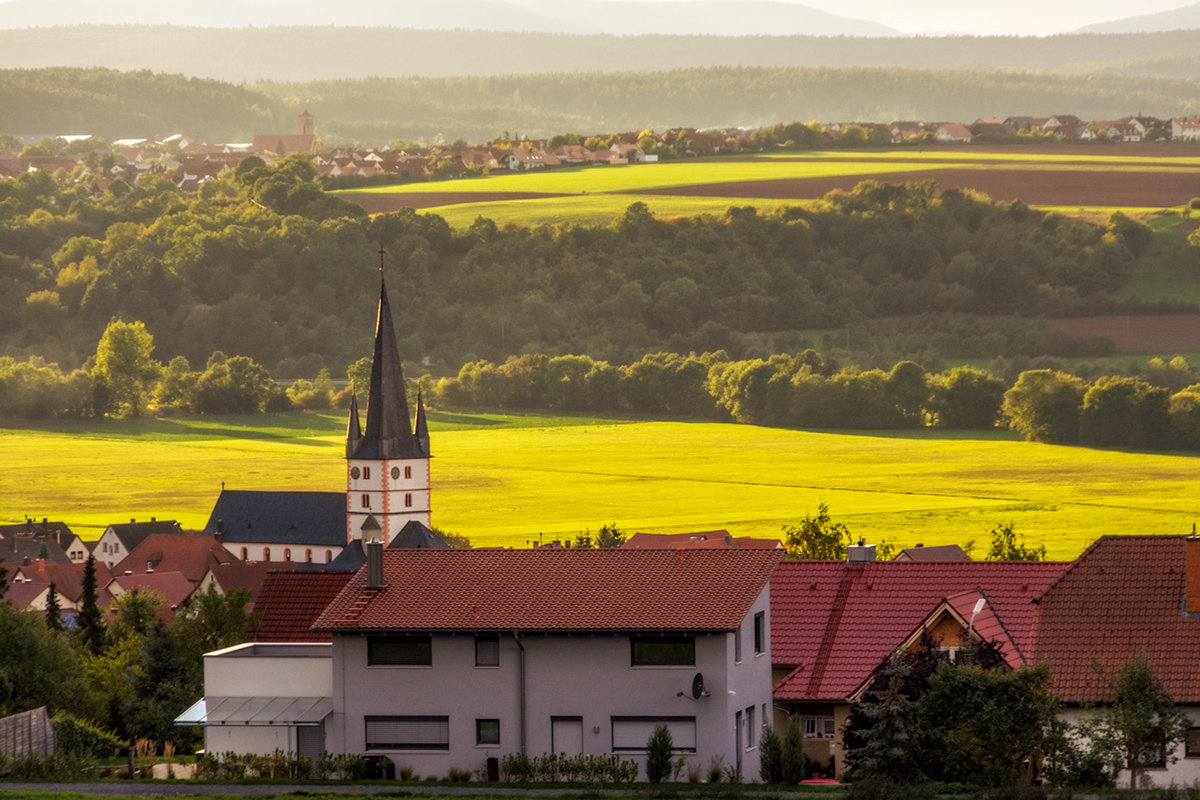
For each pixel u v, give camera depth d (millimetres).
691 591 193000
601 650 189375
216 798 168875
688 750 187750
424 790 174875
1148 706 176625
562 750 190000
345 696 193375
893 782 170250
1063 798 165250
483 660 191875
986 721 172750
